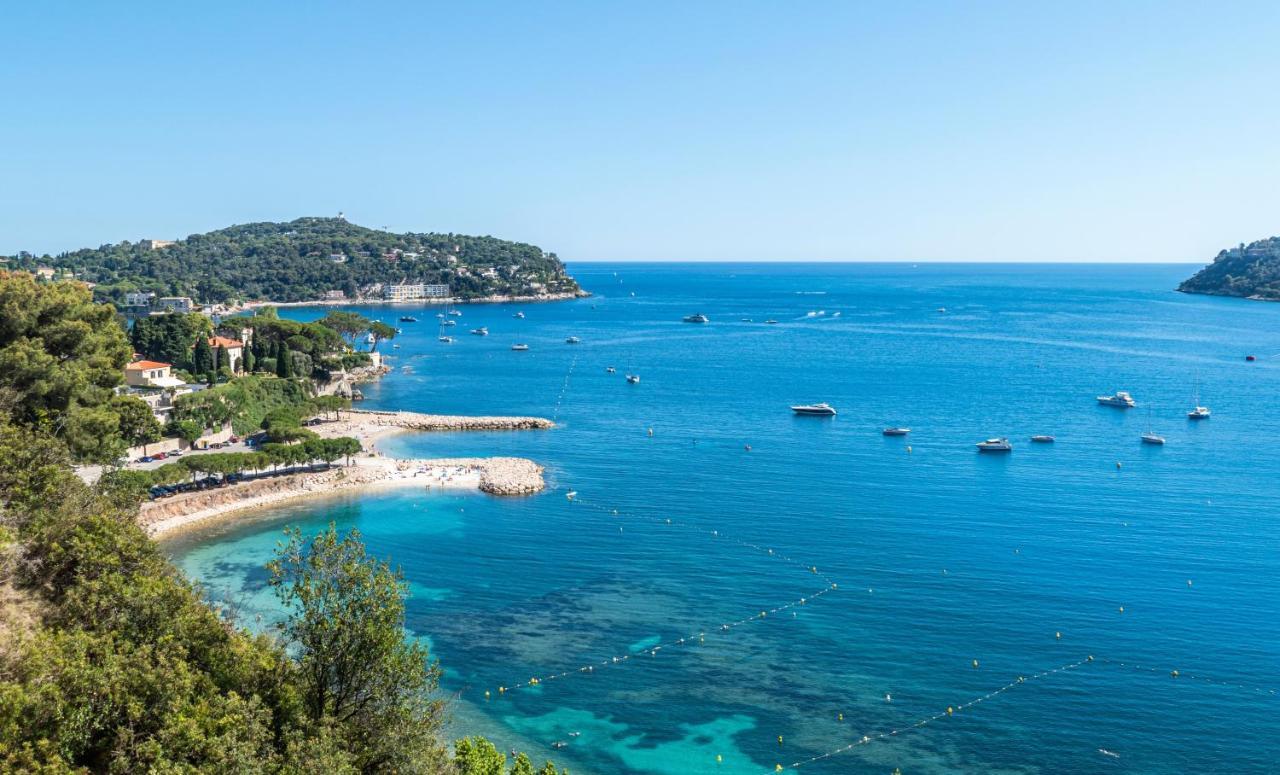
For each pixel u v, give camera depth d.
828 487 141.25
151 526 115.25
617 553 110.06
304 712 40.38
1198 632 86.31
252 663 42.22
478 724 71.75
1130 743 68.81
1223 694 75.31
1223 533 115.50
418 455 162.75
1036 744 68.88
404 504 130.88
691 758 67.75
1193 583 98.31
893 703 74.81
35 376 76.44
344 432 177.62
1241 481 143.25
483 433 185.00
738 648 84.50
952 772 65.69
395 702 42.25
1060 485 141.62
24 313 80.06
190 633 42.41
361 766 39.69
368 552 109.75
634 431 188.62
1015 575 101.25
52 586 46.22
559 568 104.94
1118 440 177.62
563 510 128.25
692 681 78.50
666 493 137.62
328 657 41.81
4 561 45.47
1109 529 117.94
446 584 99.88
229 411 160.38
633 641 85.81
